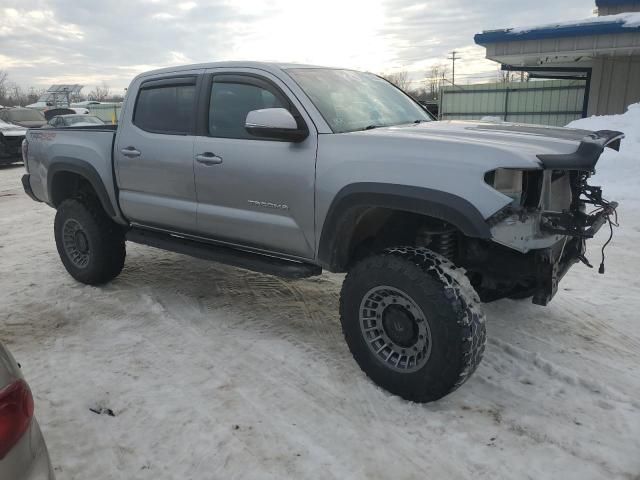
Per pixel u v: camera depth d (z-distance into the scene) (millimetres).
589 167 2818
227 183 3885
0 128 16422
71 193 5570
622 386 3295
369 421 3010
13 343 4059
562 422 2965
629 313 4340
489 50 15812
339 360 3703
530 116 19078
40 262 6168
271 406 3172
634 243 6137
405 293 3008
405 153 3049
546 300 3201
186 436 2914
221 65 4074
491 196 2746
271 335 4117
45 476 1753
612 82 16000
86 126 5527
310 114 3506
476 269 3471
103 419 3080
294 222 3588
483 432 2893
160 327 4293
